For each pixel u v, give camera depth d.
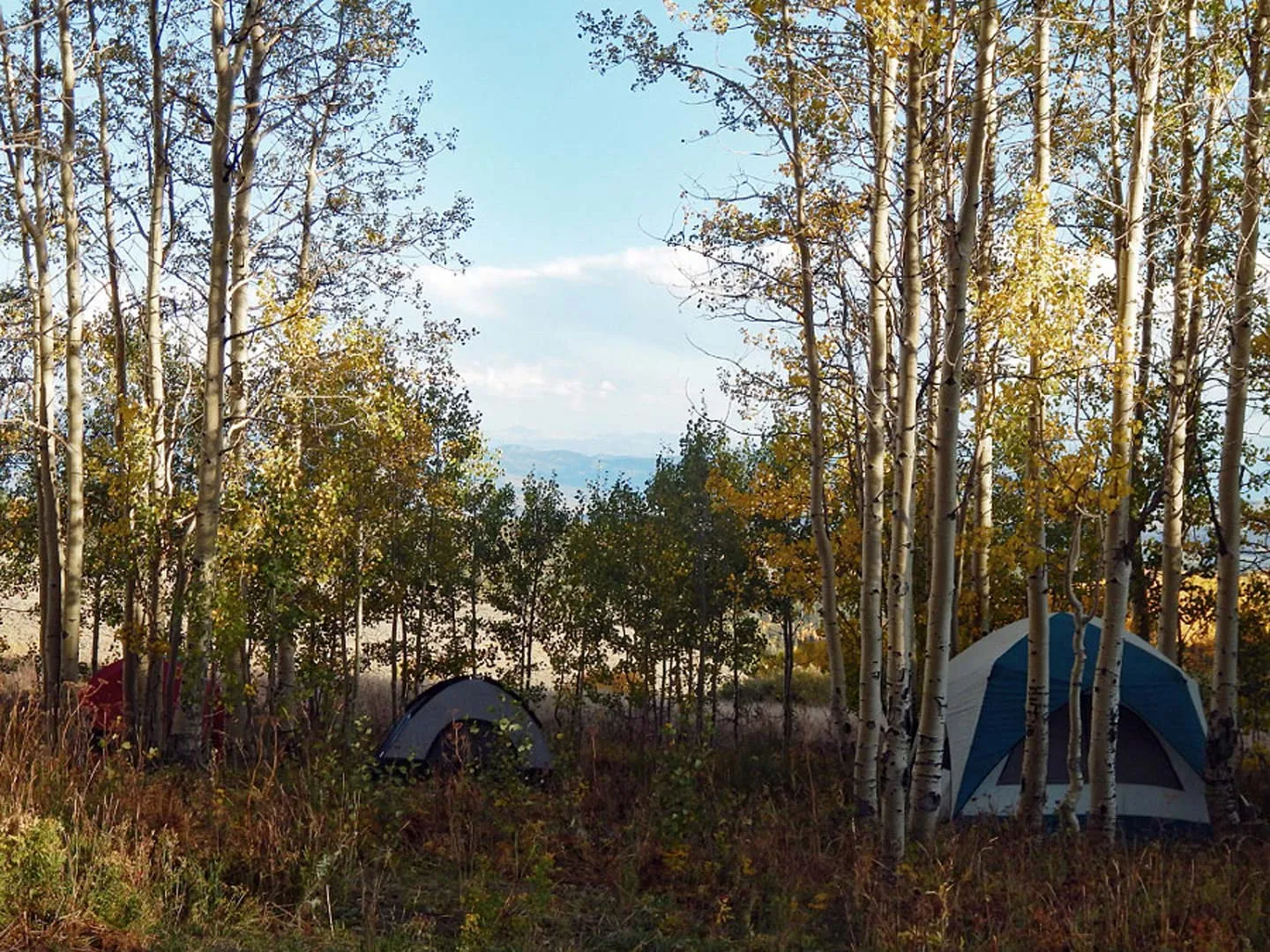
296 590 15.63
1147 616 19.31
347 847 8.66
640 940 7.84
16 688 22.53
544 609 24.69
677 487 23.62
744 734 23.41
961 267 9.73
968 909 8.76
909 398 10.69
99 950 6.41
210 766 11.14
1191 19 13.32
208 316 13.45
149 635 14.27
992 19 9.73
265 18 15.12
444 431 20.97
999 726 14.18
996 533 15.65
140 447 14.34
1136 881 9.10
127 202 16.48
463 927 7.37
